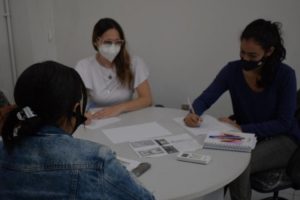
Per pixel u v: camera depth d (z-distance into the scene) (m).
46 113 0.82
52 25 3.50
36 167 0.82
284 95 1.90
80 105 0.88
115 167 0.85
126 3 3.15
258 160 1.80
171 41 3.09
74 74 0.86
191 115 1.94
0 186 0.84
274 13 2.69
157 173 1.31
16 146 0.83
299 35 2.66
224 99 2.98
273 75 1.90
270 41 1.79
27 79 0.81
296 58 2.71
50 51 3.53
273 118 1.98
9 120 0.82
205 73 3.05
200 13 2.92
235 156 1.48
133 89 2.45
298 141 1.91
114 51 2.24
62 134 0.85
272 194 2.45
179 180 1.25
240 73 2.04
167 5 3.01
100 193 0.81
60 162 0.81
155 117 2.06
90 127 1.87
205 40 2.96
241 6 2.77
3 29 3.37
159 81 3.23
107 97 2.37
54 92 0.81
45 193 0.80
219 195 1.57
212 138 1.62
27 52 3.37
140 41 3.20
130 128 1.85
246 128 1.86
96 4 3.26
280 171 1.83
